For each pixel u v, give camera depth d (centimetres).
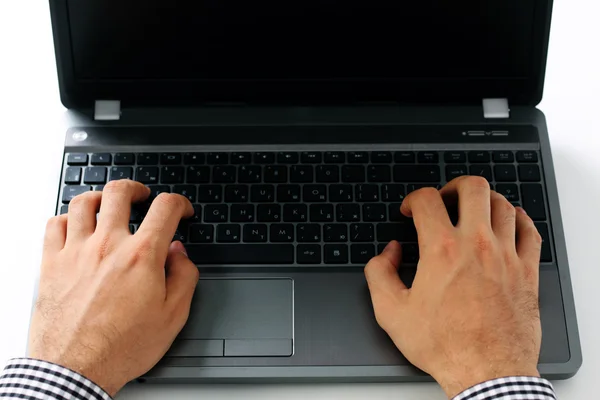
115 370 62
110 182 72
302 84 80
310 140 80
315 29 77
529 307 65
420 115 81
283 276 72
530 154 79
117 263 66
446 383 62
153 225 68
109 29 76
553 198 76
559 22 93
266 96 80
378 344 68
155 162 78
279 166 78
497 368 60
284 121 81
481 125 81
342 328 69
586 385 69
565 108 87
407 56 78
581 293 74
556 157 83
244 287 72
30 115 85
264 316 70
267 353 68
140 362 63
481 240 66
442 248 66
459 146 80
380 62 79
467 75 79
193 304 70
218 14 76
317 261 73
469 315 63
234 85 80
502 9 75
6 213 78
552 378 69
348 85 80
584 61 90
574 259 76
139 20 76
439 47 78
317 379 68
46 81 88
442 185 77
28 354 64
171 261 70
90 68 78
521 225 72
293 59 78
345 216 75
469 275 65
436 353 63
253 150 79
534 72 79
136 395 68
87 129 80
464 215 69
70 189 77
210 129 80
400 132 80
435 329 63
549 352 68
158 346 65
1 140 83
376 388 69
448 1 75
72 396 59
